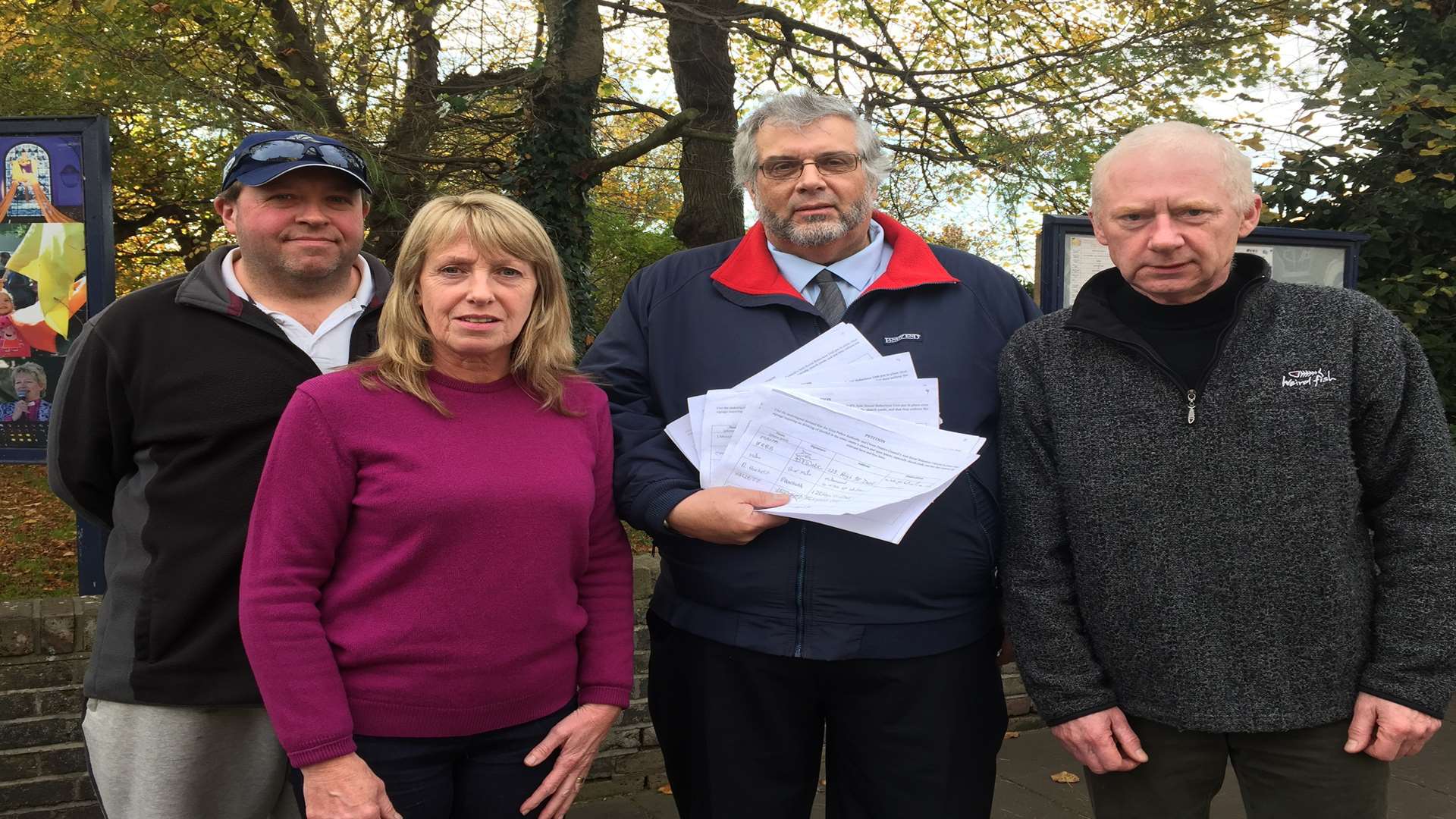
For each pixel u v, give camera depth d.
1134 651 1.72
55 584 4.58
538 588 1.65
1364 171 4.83
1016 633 1.86
